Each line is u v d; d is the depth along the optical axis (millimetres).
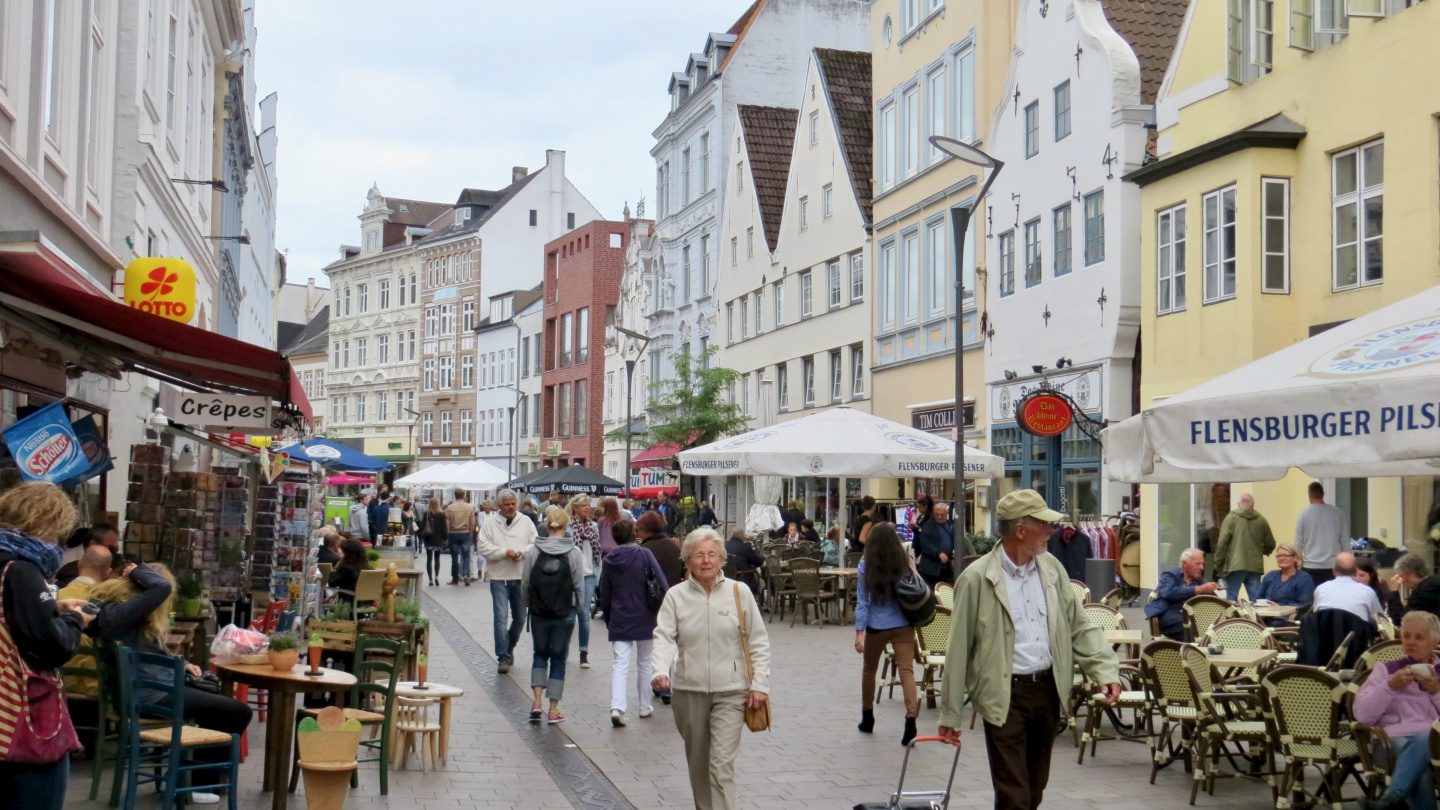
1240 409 7691
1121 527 21938
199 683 8484
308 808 8156
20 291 8875
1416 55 15789
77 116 12992
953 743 6984
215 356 9930
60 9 12352
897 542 11195
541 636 12211
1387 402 6781
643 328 58531
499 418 85500
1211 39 19688
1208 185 19266
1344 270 17172
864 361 35656
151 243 17422
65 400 12945
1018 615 6898
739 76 48375
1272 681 8578
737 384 45812
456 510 30797
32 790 5426
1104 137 23078
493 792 9289
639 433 43000
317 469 20219
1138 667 11398
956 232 17625
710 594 7820
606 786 9547
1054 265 25109
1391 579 12625
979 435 28391
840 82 38906
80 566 8523
